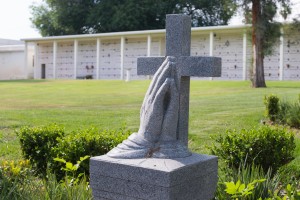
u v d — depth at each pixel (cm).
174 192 410
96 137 665
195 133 1195
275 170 673
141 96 2402
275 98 1384
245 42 4019
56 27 6100
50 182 510
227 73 4325
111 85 3256
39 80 4144
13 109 1869
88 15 5809
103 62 5031
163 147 448
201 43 4481
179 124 497
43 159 737
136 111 1738
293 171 716
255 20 2733
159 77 461
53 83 3634
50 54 5403
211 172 467
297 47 3950
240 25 3941
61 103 2117
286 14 2709
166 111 455
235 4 2759
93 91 2820
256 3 2714
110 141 661
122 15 5341
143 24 5550
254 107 1716
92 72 5100
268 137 680
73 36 4950
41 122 1448
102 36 4788
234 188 405
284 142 691
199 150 948
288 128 1282
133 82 3456
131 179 424
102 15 5619
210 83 3169
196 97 2222
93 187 451
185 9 5778
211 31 4194
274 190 520
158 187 409
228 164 661
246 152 661
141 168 417
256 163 658
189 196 433
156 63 521
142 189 418
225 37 4334
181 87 501
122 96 2431
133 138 462
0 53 5791
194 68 489
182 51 500
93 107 1916
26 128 777
